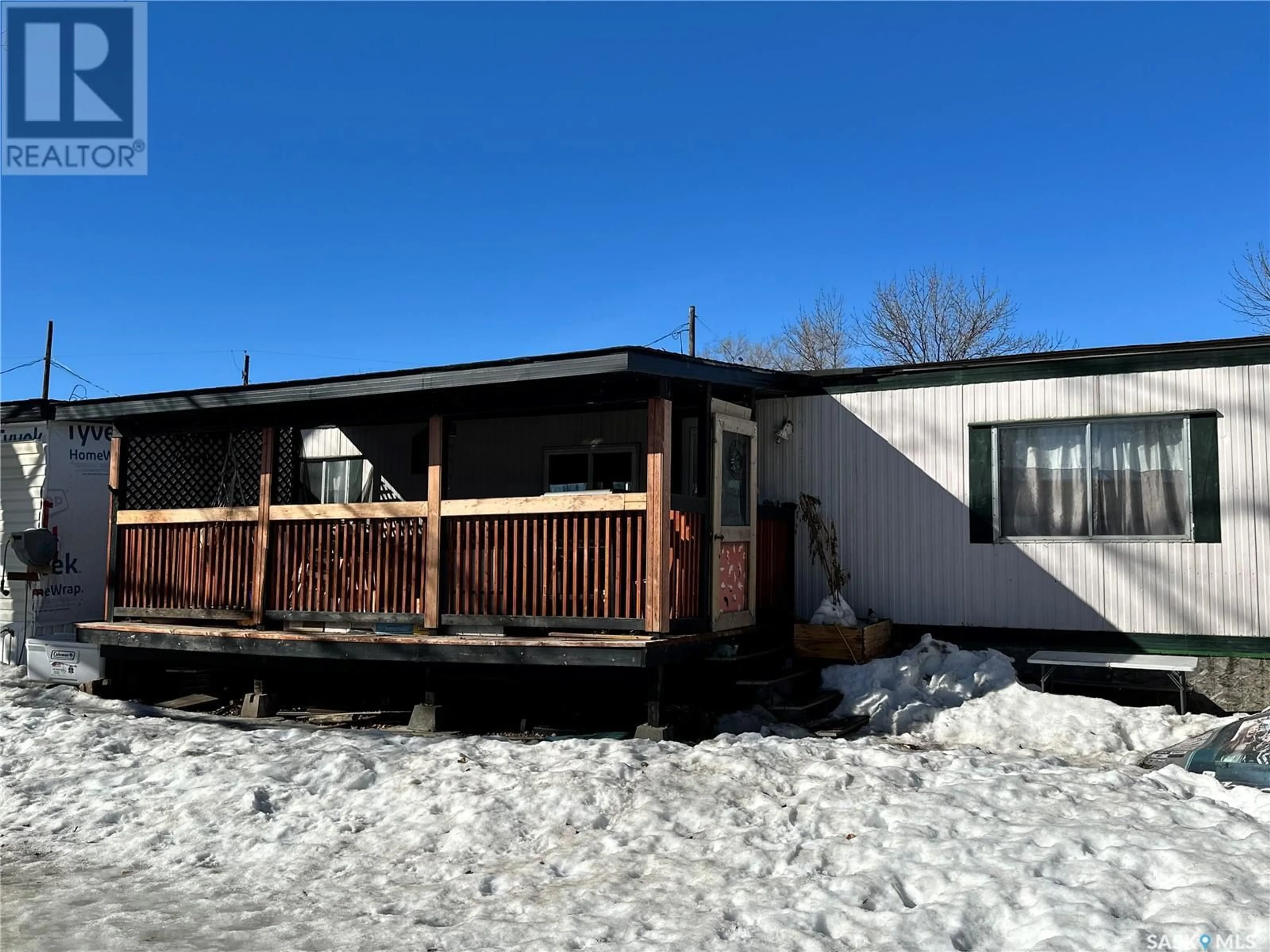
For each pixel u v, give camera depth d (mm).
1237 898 3791
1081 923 3723
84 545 13125
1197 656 8742
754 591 9328
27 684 10758
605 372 7719
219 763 6898
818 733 8188
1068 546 9289
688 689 8836
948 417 9844
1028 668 9320
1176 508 8938
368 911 4559
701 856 4945
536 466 11781
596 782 5984
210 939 4258
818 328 33656
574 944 3996
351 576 9148
